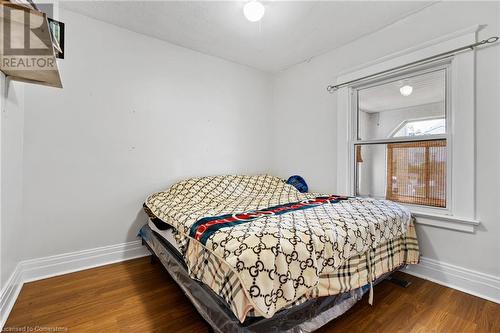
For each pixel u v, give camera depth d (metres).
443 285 1.85
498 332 1.33
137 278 1.94
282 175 3.37
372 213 1.61
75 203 2.09
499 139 1.64
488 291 1.67
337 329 1.34
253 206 1.92
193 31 2.35
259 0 1.87
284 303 1.00
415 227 2.03
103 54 2.19
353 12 2.03
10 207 1.56
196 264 1.26
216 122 2.95
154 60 2.48
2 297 1.40
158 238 1.98
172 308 1.54
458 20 1.81
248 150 3.26
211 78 2.89
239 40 2.52
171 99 2.59
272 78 3.49
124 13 2.07
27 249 1.88
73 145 2.06
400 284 1.85
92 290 1.75
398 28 2.15
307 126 3.01
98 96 2.17
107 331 1.32
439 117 1.97
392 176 2.28
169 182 2.60
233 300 0.97
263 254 0.99
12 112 1.57
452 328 1.36
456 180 1.83
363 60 2.43
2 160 1.37
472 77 1.73
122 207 2.32
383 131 2.34
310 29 2.29
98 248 2.21
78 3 1.94
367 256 1.45
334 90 2.69
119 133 2.29
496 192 1.66
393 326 1.37
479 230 1.72
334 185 2.71
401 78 2.20
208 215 1.56
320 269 1.13
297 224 1.28
